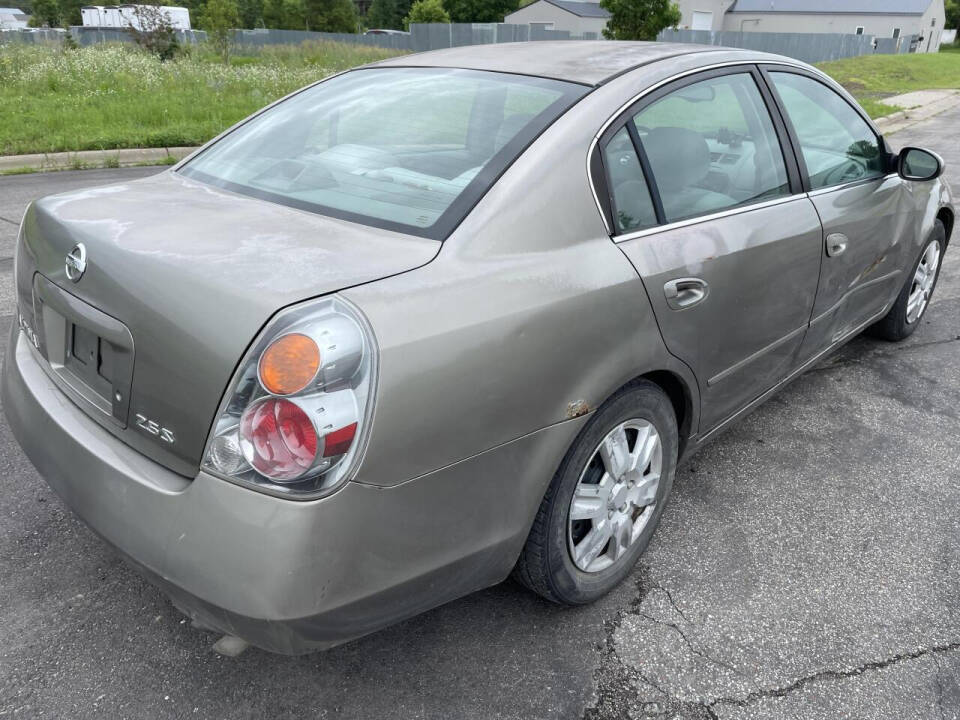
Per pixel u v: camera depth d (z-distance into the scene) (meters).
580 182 2.15
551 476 2.01
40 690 2.05
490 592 2.48
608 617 2.39
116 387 1.85
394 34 42.56
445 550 1.82
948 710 2.09
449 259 1.87
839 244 3.14
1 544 2.60
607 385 2.09
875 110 16.31
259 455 1.58
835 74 25.53
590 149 2.21
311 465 1.55
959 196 8.30
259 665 2.16
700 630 2.35
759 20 59.75
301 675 2.13
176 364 1.68
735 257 2.52
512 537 1.99
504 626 2.34
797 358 3.22
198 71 16.31
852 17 56.56
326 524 1.58
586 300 2.02
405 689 2.10
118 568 2.52
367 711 2.03
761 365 2.91
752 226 2.65
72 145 10.13
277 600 1.57
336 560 1.61
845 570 2.65
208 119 12.50
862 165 3.49
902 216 3.77
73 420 1.99
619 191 2.26
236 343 1.59
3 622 2.27
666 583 2.55
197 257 1.78
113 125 11.60
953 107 18.38
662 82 2.51
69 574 2.48
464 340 1.75
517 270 1.93
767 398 3.16
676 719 2.04
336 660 2.19
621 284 2.12
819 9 57.72
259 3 79.56
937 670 2.23
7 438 3.23
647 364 2.22
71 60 16.06
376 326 1.62
